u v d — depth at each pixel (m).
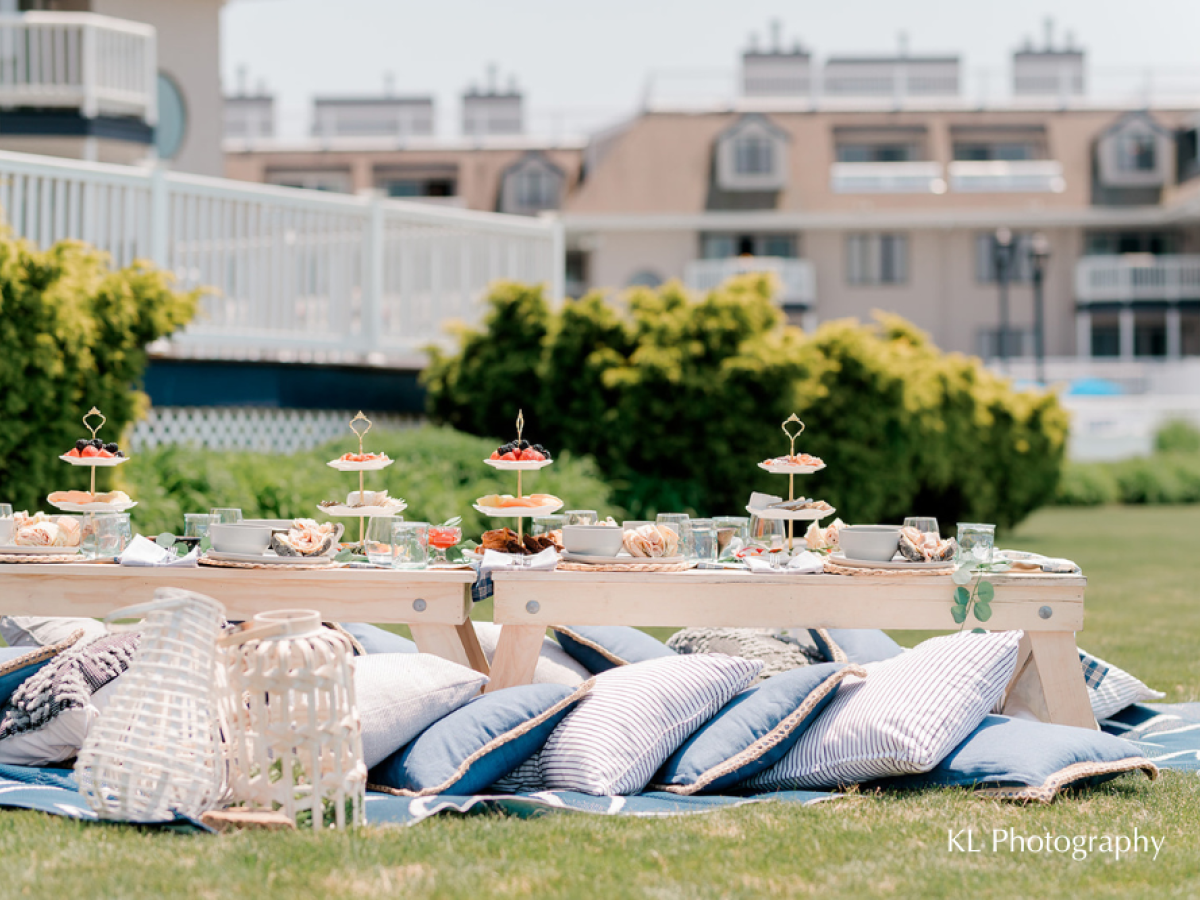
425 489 8.84
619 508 9.95
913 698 3.95
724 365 10.48
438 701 3.94
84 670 4.10
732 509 10.86
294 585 4.19
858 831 3.43
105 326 7.66
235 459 8.72
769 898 2.91
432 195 38.88
